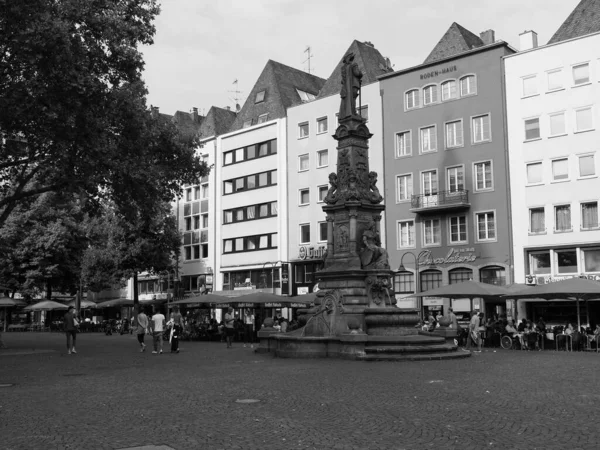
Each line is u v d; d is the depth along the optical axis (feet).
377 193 88.89
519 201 147.33
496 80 152.76
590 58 140.77
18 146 94.12
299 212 189.78
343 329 79.41
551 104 144.97
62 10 83.51
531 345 100.07
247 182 207.00
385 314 80.48
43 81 82.64
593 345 100.83
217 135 218.38
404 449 28.17
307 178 188.65
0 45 83.35
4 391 49.11
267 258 198.59
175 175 113.19
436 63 162.09
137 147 99.19
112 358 83.66
